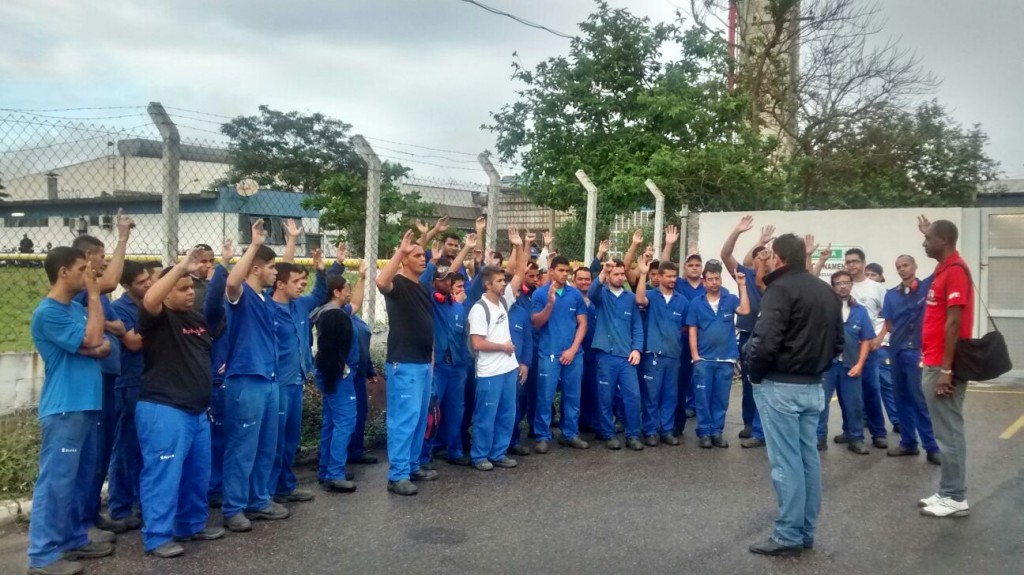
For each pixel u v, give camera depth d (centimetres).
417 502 626
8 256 812
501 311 741
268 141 2862
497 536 546
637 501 630
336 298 671
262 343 564
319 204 1194
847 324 802
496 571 483
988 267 1212
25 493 590
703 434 826
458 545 528
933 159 2445
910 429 784
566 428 830
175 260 711
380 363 852
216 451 617
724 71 1828
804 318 507
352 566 490
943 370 577
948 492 594
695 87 1695
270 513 580
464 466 745
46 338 470
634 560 504
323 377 654
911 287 771
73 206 783
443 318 742
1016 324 1200
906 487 674
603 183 1645
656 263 903
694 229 1397
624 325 822
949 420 591
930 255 604
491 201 1015
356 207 1148
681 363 884
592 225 1098
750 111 1977
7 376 693
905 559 507
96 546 504
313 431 779
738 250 1356
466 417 789
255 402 557
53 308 472
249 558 503
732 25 2108
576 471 726
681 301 847
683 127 1675
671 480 694
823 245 1302
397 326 655
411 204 1146
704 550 522
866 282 898
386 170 1143
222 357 601
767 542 517
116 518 558
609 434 827
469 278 856
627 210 1578
